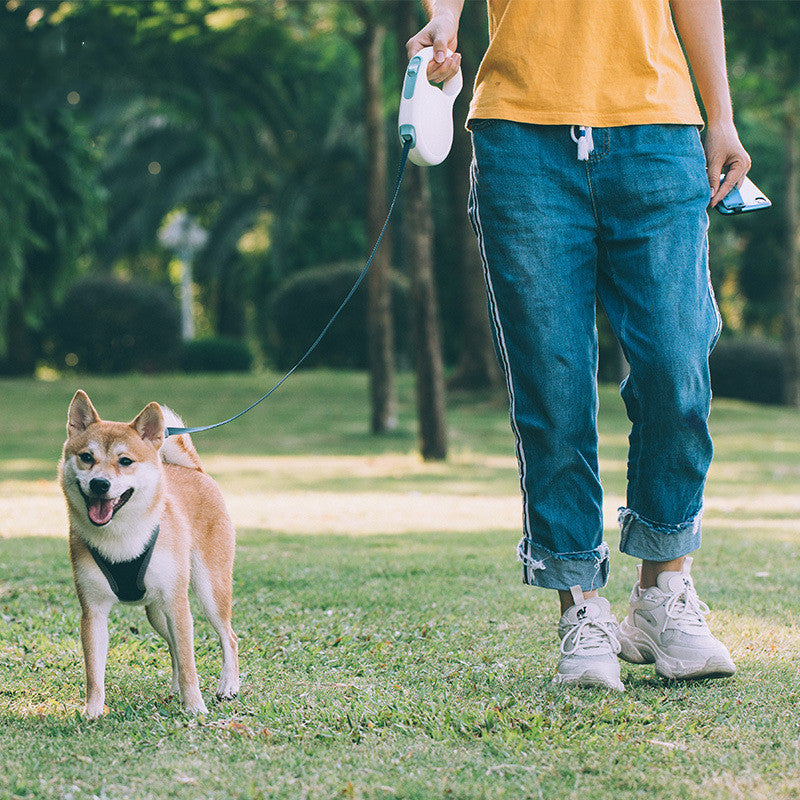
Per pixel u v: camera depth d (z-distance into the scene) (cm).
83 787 243
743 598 463
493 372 1859
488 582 524
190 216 2938
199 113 1454
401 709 299
